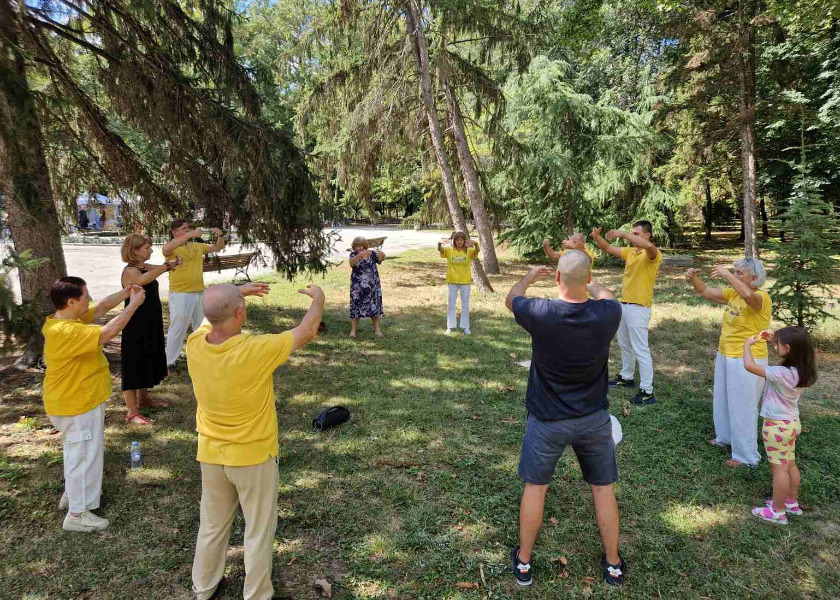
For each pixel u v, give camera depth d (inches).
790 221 286.4
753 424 162.1
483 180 626.2
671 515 139.0
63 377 124.7
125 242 186.2
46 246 225.3
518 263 709.3
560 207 671.1
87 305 131.6
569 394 108.1
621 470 162.2
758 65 617.9
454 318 331.9
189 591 110.8
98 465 133.0
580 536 130.3
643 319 214.2
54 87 247.8
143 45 261.3
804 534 131.6
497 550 124.8
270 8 597.0
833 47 602.5
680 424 195.9
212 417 96.7
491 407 212.2
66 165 293.0
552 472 112.4
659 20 695.7
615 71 846.5
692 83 574.9
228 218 300.2
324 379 243.3
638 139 619.5
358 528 132.2
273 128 291.4
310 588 111.5
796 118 589.6
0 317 133.0
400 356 280.7
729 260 721.6
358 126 489.4
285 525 133.1
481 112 522.0
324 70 539.5
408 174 677.9
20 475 154.3
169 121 257.6
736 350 162.7
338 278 549.6
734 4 539.2
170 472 159.0
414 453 172.4
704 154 623.8
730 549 125.6
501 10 446.9
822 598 109.6
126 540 126.8
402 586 112.7
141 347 188.5
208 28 275.9
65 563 118.3
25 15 205.2
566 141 649.6
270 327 335.3
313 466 163.2
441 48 466.6
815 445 178.5
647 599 109.7
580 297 107.0
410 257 788.0
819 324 341.1
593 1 618.2
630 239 207.9
